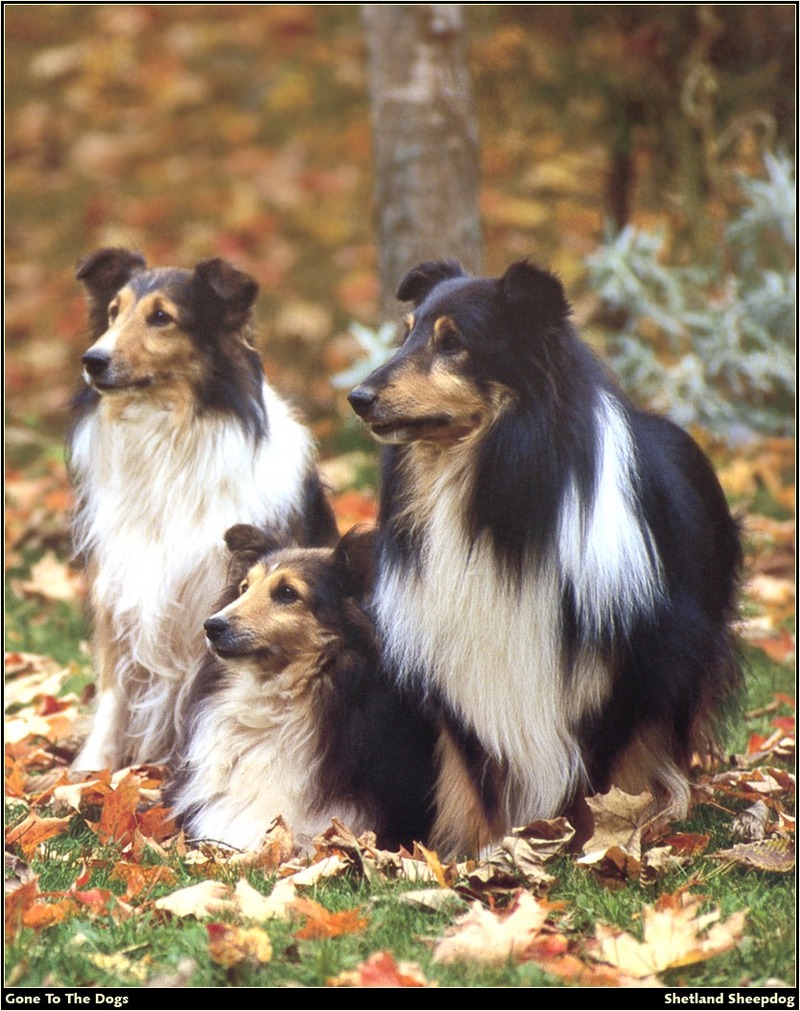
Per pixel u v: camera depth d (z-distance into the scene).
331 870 6.71
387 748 7.44
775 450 14.11
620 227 15.94
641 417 7.96
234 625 7.47
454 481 6.79
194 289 8.82
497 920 5.94
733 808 7.77
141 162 23.94
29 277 21.03
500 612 6.76
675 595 7.16
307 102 24.94
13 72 25.97
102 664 9.01
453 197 12.97
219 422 8.77
